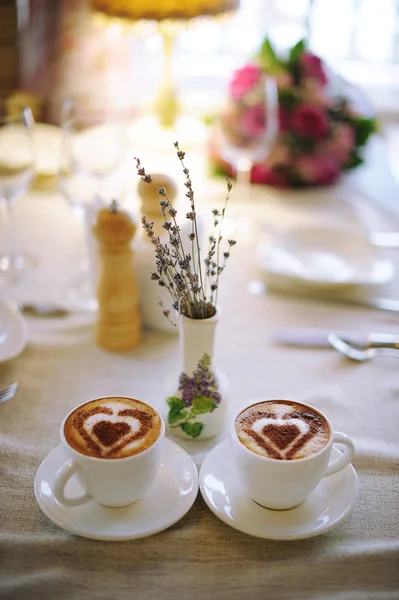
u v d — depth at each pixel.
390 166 1.75
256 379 1.00
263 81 1.37
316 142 1.54
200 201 1.50
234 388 0.98
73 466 0.73
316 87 1.52
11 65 1.94
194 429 0.87
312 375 1.01
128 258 1.02
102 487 0.74
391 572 0.75
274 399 0.81
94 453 0.73
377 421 0.93
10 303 1.07
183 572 0.74
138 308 1.07
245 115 1.37
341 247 1.27
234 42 2.37
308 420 0.78
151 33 1.65
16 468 0.84
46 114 1.99
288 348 1.06
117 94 1.98
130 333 1.05
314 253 1.26
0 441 0.87
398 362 1.04
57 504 0.77
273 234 1.31
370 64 2.39
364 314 1.14
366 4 2.28
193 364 0.88
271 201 1.53
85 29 1.90
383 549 0.75
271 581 0.74
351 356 1.04
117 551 0.75
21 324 1.05
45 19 1.90
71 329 1.09
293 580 0.74
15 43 1.91
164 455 0.83
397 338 1.05
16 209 1.46
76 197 1.27
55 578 0.74
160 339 1.08
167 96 1.75
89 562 0.75
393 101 2.29
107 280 1.02
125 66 1.97
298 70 1.53
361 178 1.67
